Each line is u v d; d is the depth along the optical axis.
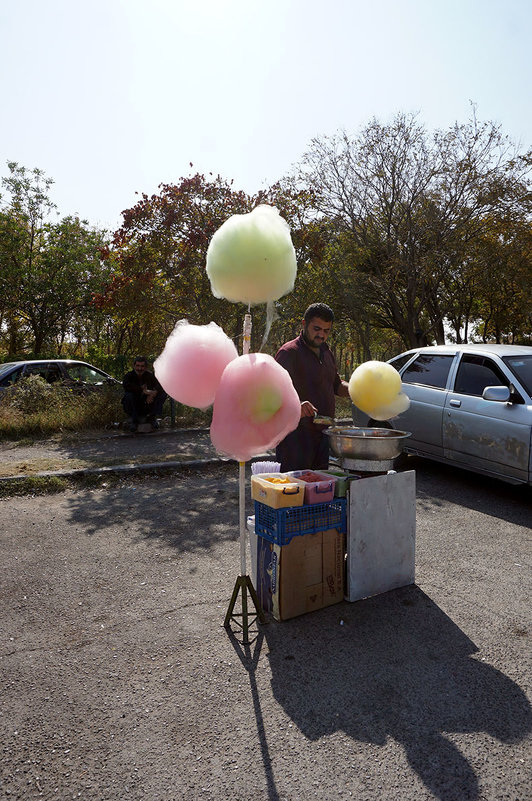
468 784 2.04
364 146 16.89
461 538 4.71
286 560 3.24
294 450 3.93
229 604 3.28
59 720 2.40
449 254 16.97
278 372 2.38
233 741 2.26
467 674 2.74
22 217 23.28
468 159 16.55
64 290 21.77
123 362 18.39
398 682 2.67
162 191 12.38
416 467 7.34
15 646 3.00
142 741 2.27
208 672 2.75
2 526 4.98
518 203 16.75
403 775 2.08
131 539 4.66
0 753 2.21
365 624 3.23
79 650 2.96
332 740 2.27
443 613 3.37
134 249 12.74
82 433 9.91
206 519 5.23
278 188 13.42
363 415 7.49
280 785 2.03
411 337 18.14
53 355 21.36
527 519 5.23
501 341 27.56
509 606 3.47
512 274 17.25
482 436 5.89
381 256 18.38
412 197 16.86
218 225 12.34
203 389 2.54
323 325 3.83
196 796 1.99
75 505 5.67
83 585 3.76
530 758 2.17
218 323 13.11
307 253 13.71
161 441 9.30
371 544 3.55
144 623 3.25
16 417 9.93
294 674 2.73
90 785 2.04
